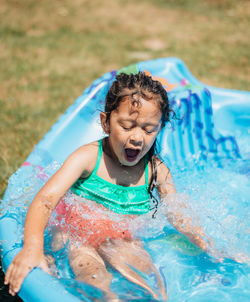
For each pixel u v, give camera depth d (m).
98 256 1.77
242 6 8.59
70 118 2.69
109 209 1.94
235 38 6.81
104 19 7.68
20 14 7.68
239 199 2.45
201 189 2.48
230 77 5.10
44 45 6.13
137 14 8.05
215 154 2.90
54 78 4.96
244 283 1.80
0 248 1.70
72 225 1.88
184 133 2.85
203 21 7.74
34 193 2.09
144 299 1.59
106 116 1.84
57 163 2.36
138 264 1.78
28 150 3.29
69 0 8.79
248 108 3.01
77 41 6.39
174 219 2.06
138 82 1.77
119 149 1.80
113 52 5.96
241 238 2.08
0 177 2.82
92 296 1.51
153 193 2.07
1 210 1.96
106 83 2.87
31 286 1.47
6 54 5.71
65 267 1.73
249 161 2.86
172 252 1.96
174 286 1.76
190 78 3.27
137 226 1.96
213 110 3.01
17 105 4.18
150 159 2.02
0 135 3.54
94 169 1.93
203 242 2.01
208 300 1.69
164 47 6.28
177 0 8.95
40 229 1.67
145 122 1.74
